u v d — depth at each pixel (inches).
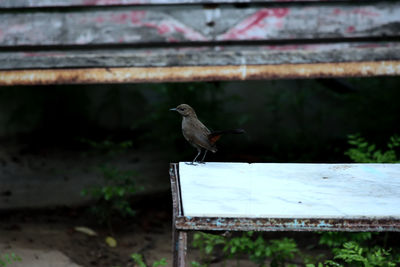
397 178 201.5
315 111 657.6
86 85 684.7
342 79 522.3
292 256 294.4
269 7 339.9
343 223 156.4
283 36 343.0
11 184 514.3
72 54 340.2
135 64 337.7
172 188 189.3
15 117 674.8
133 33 338.6
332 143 557.0
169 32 339.0
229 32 340.8
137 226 417.7
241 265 352.2
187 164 218.7
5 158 601.0
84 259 349.4
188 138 259.8
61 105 684.1
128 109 691.4
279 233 402.6
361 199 175.3
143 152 630.5
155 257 362.0
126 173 404.5
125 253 368.2
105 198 373.7
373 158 308.5
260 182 193.8
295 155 542.3
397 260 246.4
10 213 427.5
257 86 674.8
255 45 345.1
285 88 666.8
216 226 154.3
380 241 347.9
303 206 166.1
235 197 173.9
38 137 677.3
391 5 344.2
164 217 437.1
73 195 482.9
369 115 541.0
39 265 321.1
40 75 336.8
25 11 333.1
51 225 402.0
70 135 681.6
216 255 365.4
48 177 539.5
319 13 342.6
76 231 392.2
